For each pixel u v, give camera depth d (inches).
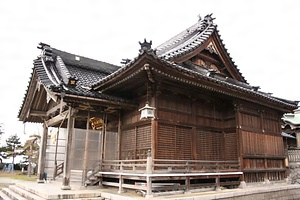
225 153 548.7
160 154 426.9
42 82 471.5
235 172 493.7
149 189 351.3
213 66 629.9
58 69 572.4
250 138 554.3
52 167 591.5
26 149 1712.6
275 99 594.6
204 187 440.5
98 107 478.3
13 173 1620.3
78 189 419.2
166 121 450.9
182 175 396.2
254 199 462.0
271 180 595.5
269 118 639.8
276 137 645.3
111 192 394.9
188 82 433.4
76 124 610.9
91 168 486.0
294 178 669.3
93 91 482.9
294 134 1147.3
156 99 445.1
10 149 2011.6
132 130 484.4
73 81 434.3
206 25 614.2
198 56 590.6
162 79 434.9
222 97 537.0
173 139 455.5
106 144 490.9
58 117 503.8
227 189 472.4
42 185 488.1
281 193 534.0
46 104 581.6
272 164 611.5
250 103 576.7
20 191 463.2
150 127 438.3
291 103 661.3
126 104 467.8
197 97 510.0
